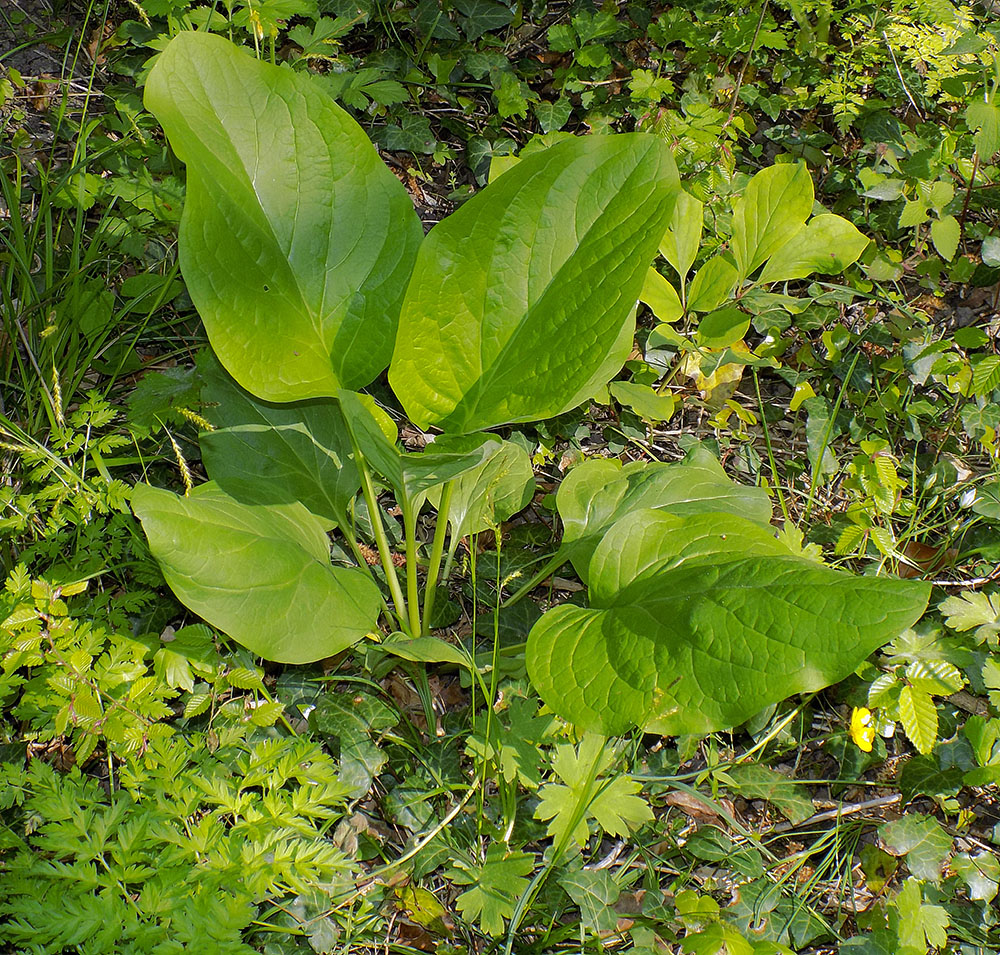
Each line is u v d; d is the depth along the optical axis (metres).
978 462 1.28
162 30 1.36
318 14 1.33
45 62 1.38
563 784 1.07
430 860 1.02
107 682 0.98
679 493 1.13
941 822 1.11
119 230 1.24
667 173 0.98
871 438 1.28
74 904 0.88
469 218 0.99
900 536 1.21
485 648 1.15
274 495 1.08
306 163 1.03
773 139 1.48
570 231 0.99
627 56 1.54
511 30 1.55
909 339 1.32
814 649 0.90
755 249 1.26
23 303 1.19
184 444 1.19
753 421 1.26
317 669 1.11
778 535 1.12
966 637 1.12
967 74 1.37
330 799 0.96
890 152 1.34
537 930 1.02
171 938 0.90
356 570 1.05
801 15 1.46
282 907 0.99
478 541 1.20
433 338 1.00
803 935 1.03
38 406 1.17
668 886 1.06
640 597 0.99
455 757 1.07
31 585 1.00
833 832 1.08
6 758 1.03
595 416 1.29
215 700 1.05
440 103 1.47
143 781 0.95
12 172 1.29
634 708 0.93
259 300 1.01
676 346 1.31
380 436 0.96
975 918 1.04
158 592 1.12
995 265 1.35
